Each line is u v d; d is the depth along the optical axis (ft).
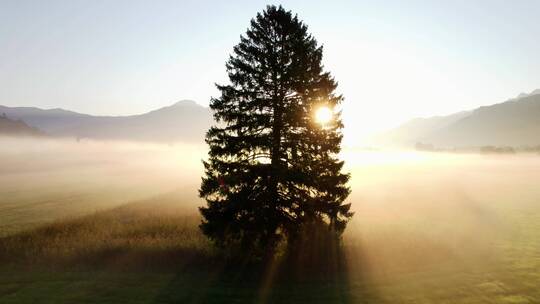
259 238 65.10
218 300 54.60
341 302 54.29
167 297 55.57
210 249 72.13
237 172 63.72
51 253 72.38
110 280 61.98
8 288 59.00
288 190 66.28
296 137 64.03
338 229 67.36
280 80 63.52
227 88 64.18
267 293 57.00
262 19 64.95
